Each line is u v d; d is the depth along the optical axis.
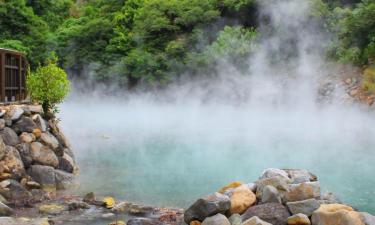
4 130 7.92
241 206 5.66
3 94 8.73
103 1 39.00
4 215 6.13
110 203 6.87
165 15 31.88
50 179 8.02
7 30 29.75
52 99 9.43
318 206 5.42
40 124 8.70
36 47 30.02
